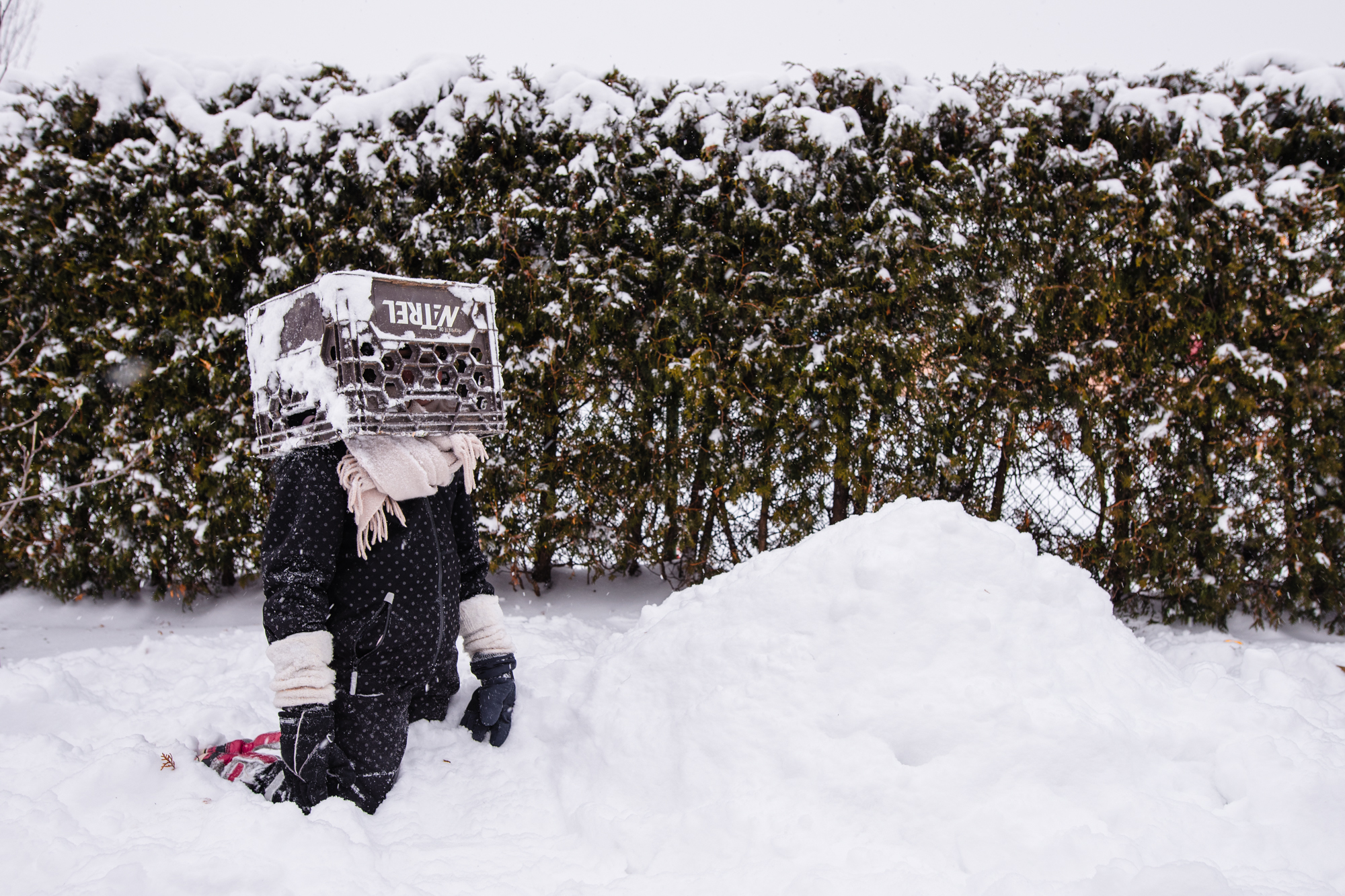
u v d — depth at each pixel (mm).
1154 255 3971
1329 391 3945
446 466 2102
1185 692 2264
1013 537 2496
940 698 2027
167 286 4156
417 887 1777
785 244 4066
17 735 2389
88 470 4359
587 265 4066
